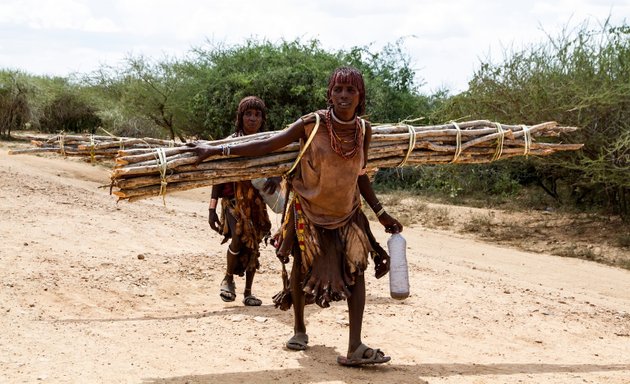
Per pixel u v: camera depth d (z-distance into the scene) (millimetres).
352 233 4559
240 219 6359
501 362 4988
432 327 5828
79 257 7656
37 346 4652
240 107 6168
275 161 4781
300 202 4617
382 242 12352
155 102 24516
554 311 6816
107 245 8555
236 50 22172
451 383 4352
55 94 29812
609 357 5363
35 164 18188
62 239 8633
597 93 13195
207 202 16031
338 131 4449
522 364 4965
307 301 4645
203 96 21344
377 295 6832
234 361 4594
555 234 14469
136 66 24453
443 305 6570
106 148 6426
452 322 6023
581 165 13852
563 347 5598
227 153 4570
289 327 5574
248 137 4902
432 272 8258
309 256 4551
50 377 4004
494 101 14594
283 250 4734
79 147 6324
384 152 5266
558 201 17344
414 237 13633
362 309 4617
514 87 14438
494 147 5691
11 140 26234
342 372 4465
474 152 5637
